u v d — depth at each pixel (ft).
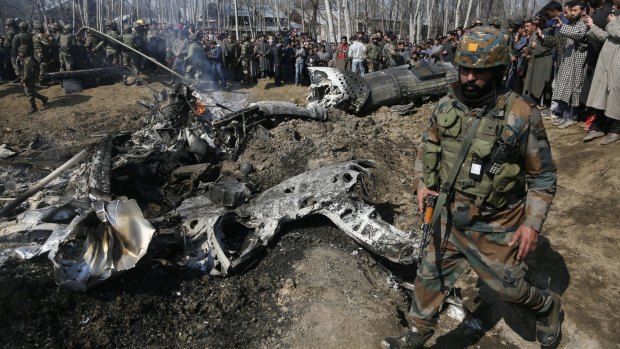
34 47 37.35
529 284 7.80
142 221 10.21
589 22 16.88
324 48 46.73
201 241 12.07
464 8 112.68
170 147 18.71
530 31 24.84
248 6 91.91
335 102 27.27
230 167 17.90
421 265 8.26
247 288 10.96
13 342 8.38
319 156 17.89
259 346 9.32
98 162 14.69
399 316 10.26
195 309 10.21
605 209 13.57
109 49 39.68
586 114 20.62
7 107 33.60
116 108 33.40
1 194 16.21
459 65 6.82
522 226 7.13
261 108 20.88
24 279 9.46
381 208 15.37
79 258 9.75
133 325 9.57
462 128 7.18
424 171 7.97
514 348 9.61
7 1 75.66
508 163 6.96
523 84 25.38
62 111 32.68
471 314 10.62
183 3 95.20
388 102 29.09
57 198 14.87
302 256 12.05
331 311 10.05
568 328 9.90
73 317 9.22
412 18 83.76
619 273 11.21
